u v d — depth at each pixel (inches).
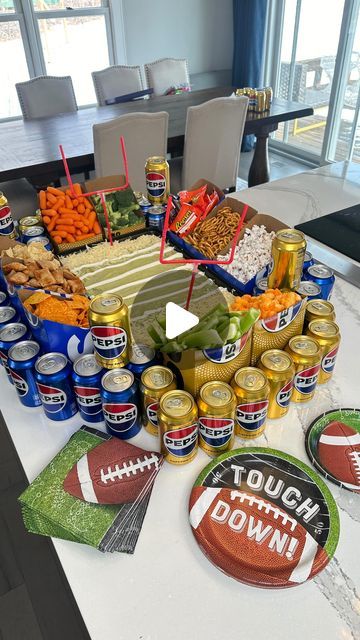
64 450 35.7
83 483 33.5
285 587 28.4
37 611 57.7
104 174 102.9
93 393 36.2
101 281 50.2
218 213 56.2
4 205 52.1
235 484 33.2
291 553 29.8
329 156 169.8
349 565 29.5
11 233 54.3
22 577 60.9
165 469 35.0
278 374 34.8
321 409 39.2
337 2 144.9
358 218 65.8
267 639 26.5
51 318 37.5
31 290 38.3
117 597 28.4
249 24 167.9
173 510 32.5
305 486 33.2
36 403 39.9
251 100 124.5
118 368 35.4
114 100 137.8
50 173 103.3
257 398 33.5
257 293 43.3
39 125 119.4
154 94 150.6
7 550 63.6
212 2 191.0
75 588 28.9
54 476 34.0
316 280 44.2
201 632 26.9
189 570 29.5
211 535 30.6
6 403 40.8
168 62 151.3
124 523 31.4
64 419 38.8
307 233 62.7
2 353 39.9
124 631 27.0
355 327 47.8
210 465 34.3
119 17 179.5
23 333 40.3
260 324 35.3
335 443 36.3
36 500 32.6
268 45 175.8
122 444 36.0
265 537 30.5
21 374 37.5
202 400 33.0
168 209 39.9
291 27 166.2
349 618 27.3
